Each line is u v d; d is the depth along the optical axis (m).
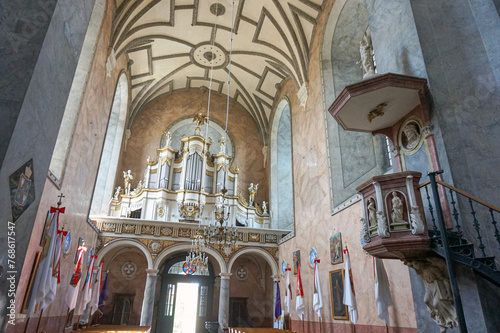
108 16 12.26
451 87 5.30
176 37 17.22
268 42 16.19
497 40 5.28
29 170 3.25
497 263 4.36
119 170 18.73
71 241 10.84
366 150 11.83
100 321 16.81
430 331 4.93
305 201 14.30
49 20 3.43
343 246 10.60
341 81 13.05
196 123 21.67
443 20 5.75
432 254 4.79
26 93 3.08
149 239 15.84
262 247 17.03
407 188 4.94
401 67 6.00
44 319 9.19
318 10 13.45
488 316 4.10
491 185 4.68
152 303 14.98
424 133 5.34
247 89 20.64
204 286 19.00
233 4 15.04
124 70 16.69
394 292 8.09
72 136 9.91
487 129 4.95
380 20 6.83
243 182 20.64
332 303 11.02
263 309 18.69
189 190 18.08
